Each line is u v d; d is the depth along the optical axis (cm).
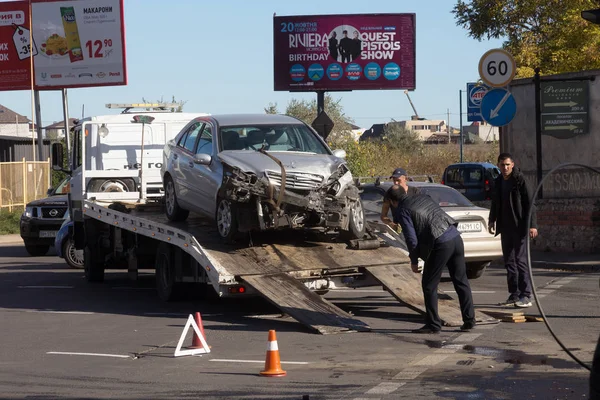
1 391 848
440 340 1070
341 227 1330
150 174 1859
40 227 2641
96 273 1862
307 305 1194
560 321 1186
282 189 1271
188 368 941
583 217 2064
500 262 2073
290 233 1409
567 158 2247
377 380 852
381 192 1752
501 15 4344
